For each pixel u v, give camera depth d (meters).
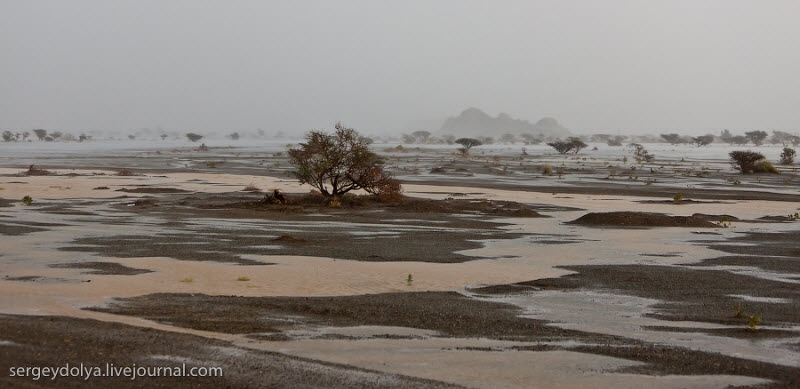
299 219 37.06
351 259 23.33
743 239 30.45
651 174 86.94
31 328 12.71
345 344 12.84
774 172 91.94
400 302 16.67
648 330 14.38
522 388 10.45
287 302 16.38
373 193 47.78
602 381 10.81
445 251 25.80
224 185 61.28
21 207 40.97
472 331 14.01
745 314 16.02
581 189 62.16
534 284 19.52
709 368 11.54
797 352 12.70
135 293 17.14
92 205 42.78
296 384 10.24
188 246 25.86
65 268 20.53
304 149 48.53
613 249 26.98
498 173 86.50
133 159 117.06
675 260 24.39
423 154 156.12
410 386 10.30
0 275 19.22
